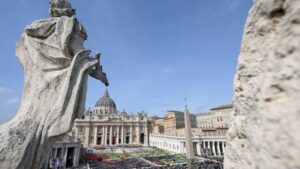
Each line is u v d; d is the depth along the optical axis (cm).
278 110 227
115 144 12494
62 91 740
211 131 8444
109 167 5322
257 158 256
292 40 227
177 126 11462
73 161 5931
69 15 883
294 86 215
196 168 3784
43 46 805
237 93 338
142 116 13888
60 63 802
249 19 313
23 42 850
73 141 5944
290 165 204
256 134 260
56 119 712
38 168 701
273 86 242
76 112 761
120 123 12975
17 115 730
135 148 10862
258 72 285
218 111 9812
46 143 710
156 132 12531
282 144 214
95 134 12188
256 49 296
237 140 337
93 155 7906
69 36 800
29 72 791
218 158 6238
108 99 15838
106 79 955
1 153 618
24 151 649
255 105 273
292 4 232
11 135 654
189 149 3647
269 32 273
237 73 340
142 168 4981
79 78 777
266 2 269
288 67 226
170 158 6756
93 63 832
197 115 12450
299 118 203
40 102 732
